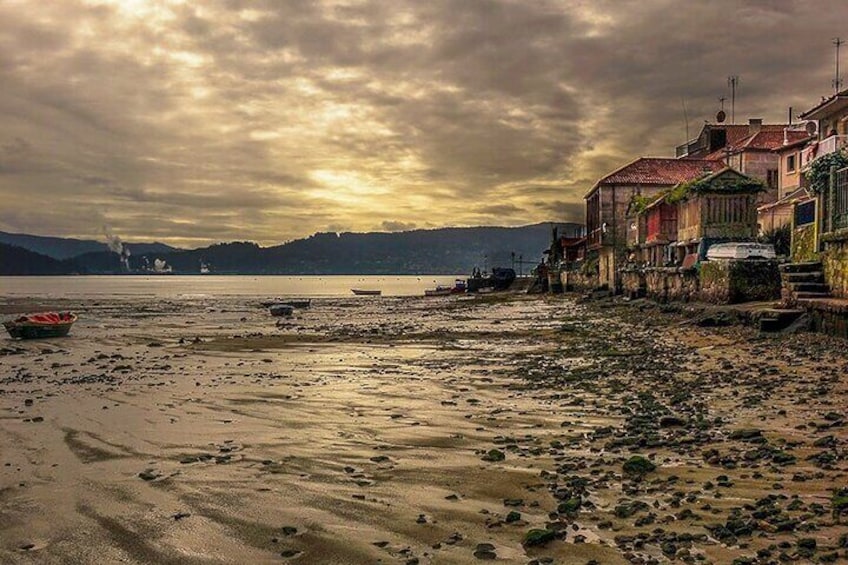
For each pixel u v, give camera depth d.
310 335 37.06
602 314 41.78
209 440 11.76
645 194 62.28
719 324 26.27
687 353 20.77
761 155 56.91
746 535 6.48
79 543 7.08
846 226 21.59
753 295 30.38
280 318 55.78
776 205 43.53
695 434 10.72
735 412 12.16
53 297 113.31
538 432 11.55
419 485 8.71
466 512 7.62
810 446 9.59
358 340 33.00
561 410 13.41
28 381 20.50
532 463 9.57
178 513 7.89
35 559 6.70
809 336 20.36
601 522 7.07
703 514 7.12
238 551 6.72
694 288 35.47
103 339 36.84
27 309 74.69
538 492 8.23
